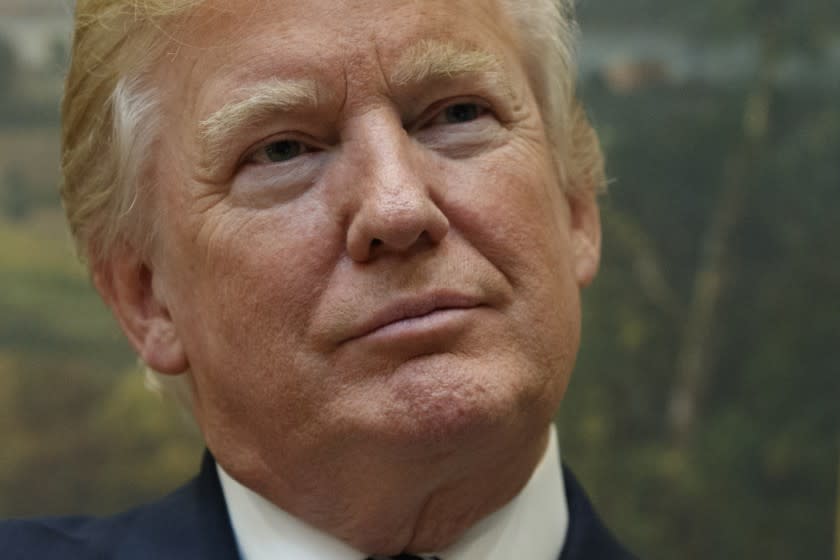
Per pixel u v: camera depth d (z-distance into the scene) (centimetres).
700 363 262
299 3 138
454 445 134
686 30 268
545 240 144
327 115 137
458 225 138
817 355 258
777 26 263
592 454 261
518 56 156
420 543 150
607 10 270
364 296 133
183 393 174
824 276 259
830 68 262
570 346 148
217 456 153
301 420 138
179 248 148
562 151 164
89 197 163
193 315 149
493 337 136
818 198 261
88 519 174
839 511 253
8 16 276
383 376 133
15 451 268
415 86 139
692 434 261
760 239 263
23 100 277
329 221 136
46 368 270
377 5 138
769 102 263
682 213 266
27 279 272
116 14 152
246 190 140
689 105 267
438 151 142
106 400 271
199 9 142
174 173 148
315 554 151
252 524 156
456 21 143
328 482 142
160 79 148
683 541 258
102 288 166
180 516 162
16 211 274
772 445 257
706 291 263
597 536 161
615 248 265
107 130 157
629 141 268
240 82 138
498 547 153
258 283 138
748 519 256
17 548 166
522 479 149
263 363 139
